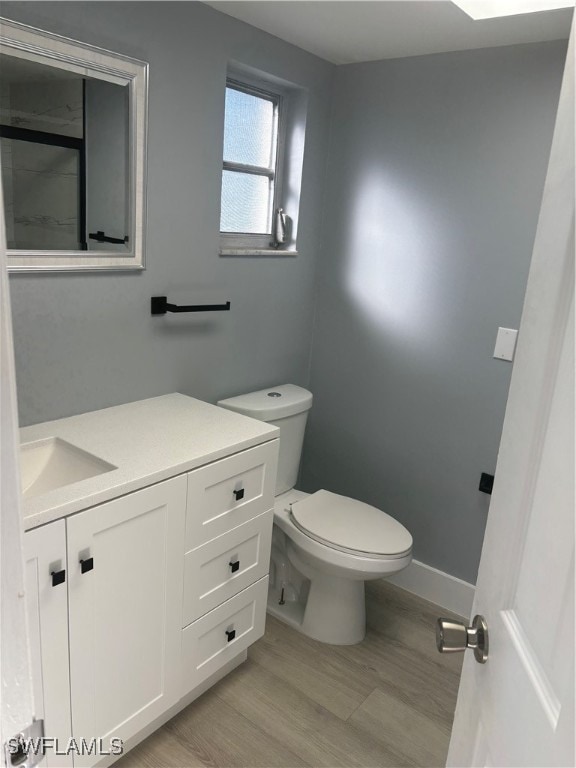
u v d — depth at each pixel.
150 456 1.68
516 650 0.77
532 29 1.99
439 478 2.61
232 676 2.14
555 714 0.64
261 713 1.98
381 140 2.53
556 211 0.79
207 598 1.87
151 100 1.91
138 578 1.61
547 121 2.12
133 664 1.67
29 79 1.59
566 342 0.71
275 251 2.55
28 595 1.34
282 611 2.48
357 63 2.54
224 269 2.34
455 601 2.62
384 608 2.61
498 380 2.38
